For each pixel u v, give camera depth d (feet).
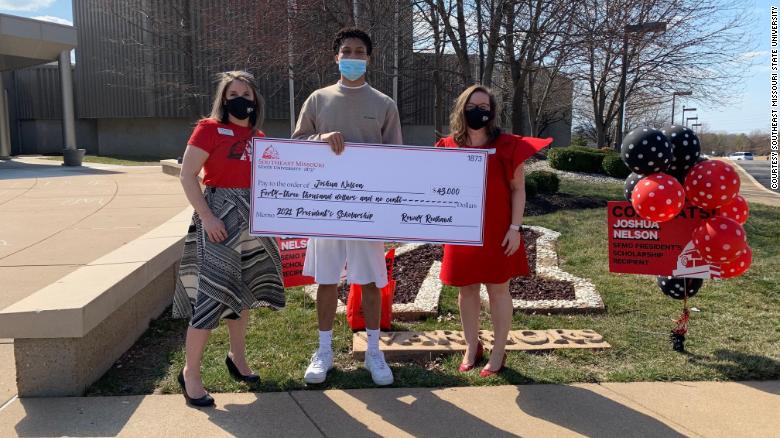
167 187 44.11
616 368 12.75
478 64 44.91
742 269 12.98
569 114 124.16
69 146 74.74
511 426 10.22
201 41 83.41
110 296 12.01
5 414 10.41
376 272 11.87
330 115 11.71
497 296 12.26
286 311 16.40
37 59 81.25
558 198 38.86
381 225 11.51
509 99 65.46
